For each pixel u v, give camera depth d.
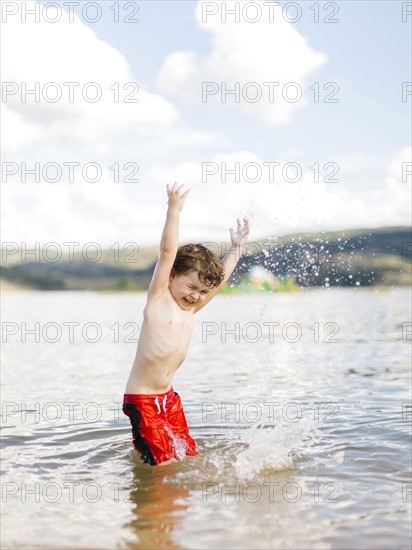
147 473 4.14
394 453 4.44
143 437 4.40
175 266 4.68
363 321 16.11
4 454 4.65
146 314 4.61
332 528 3.15
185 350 4.71
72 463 4.41
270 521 3.25
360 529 3.13
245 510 3.41
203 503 3.54
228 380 7.82
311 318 17.20
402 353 9.93
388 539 3.01
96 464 4.39
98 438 5.10
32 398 6.93
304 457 4.39
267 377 7.98
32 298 39.88
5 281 50.22
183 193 4.50
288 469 4.13
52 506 3.55
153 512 3.42
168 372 4.59
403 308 21.23
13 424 5.62
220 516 3.33
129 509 3.48
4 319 20.27
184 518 3.32
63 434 5.23
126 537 3.08
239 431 5.15
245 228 5.29
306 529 3.14
